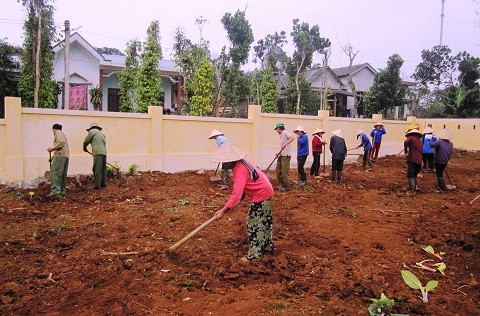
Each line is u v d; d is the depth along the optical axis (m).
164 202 8.88
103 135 10.12
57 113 10.38
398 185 11.52
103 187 10.12
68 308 4.03
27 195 9.21
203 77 18.98
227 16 23.28
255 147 13.71
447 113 27.56
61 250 5.75
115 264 5.13
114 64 22.72
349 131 16.80
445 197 9.89
